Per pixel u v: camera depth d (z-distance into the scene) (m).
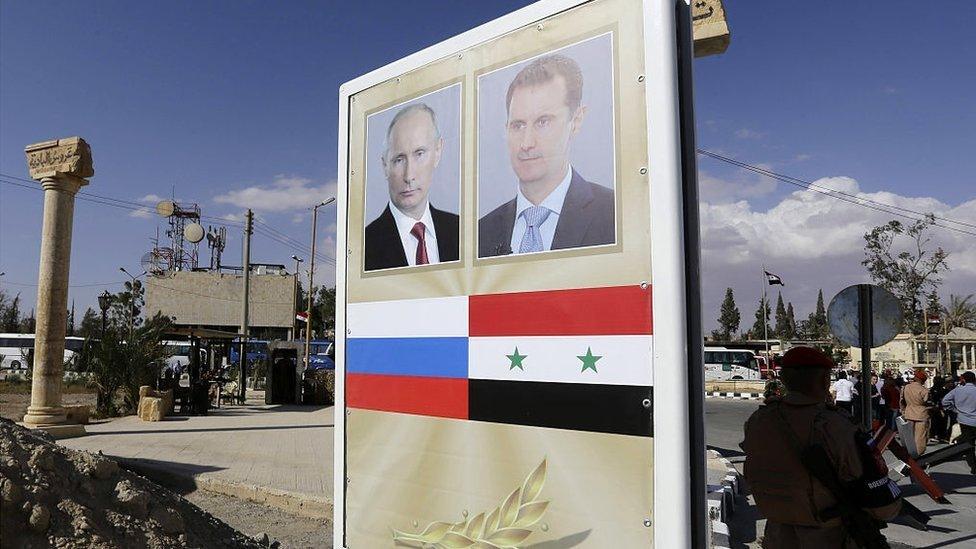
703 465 1.77
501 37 2.31
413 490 2.48
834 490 2.72
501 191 2.27
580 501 1.96
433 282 2.47
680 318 1.78
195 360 20.47
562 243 2.07
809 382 2.95
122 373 18.28
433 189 2.52
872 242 37.88
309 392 22.91
